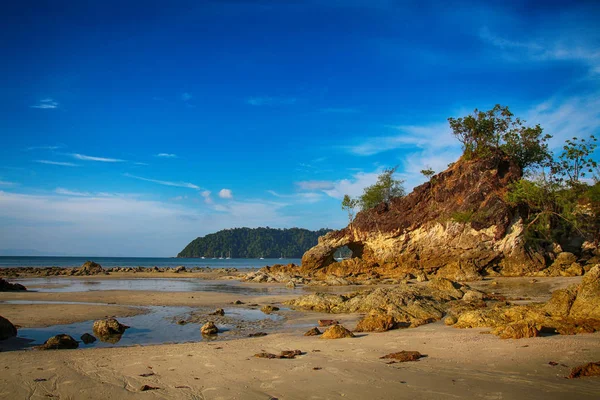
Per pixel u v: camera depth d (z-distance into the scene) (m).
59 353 12.59
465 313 17.09
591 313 13.99
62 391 8.66
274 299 30.42
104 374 9.92
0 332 15.97
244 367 10.35
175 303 27.92
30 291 36.88
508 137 56.16
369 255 60.34
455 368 9.52
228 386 8.75
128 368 10.47
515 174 51.72
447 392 7.79
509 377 8.56
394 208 58.72
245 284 49.28
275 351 12.47
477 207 50.16
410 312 20.38
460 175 53.56
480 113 55.84
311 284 46.22
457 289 25.92
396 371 9.50
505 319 15.63
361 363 10.43
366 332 16.23
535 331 12.53
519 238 48.16
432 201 54.62
